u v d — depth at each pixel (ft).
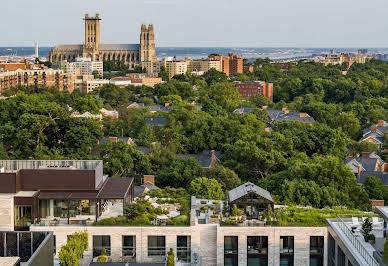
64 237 254.06
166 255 256.11
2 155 489.67
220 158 533.14
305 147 540.52
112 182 294.66
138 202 275.39
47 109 545.03
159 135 613.93
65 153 518.37
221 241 257.55
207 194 342.03
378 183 417.28
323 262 256.93
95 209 266.57
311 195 344.49
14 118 592.19
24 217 259.19
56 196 264.93
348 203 352.49
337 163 390.42
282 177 409.08
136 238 256.52
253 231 256.93
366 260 172.04
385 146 643.04
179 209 287.69
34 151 519.60
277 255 257.34
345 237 196.44
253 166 472.44
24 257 190.70
